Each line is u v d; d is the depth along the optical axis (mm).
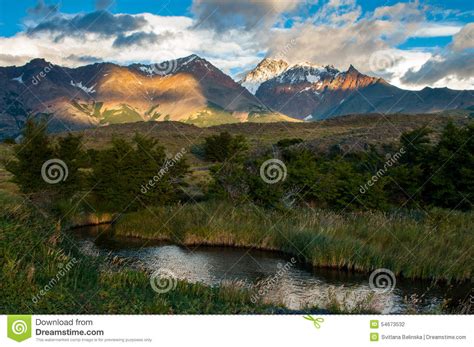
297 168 34219
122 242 27078
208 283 17938
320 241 22016
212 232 26609
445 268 18281
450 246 20047
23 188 29047
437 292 16719
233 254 24109
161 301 11711
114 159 34844
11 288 11195
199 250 25078
